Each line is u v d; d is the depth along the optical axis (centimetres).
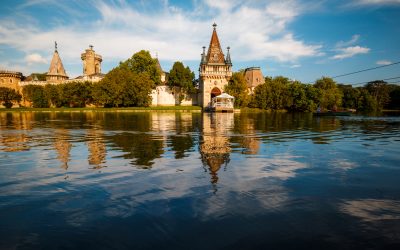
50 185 697
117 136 1727
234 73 8925
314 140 1541
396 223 483
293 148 1255
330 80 9225
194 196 610
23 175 794
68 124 2869
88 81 10269
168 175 782
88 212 528
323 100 8562
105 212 527
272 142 1452
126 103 9031
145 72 10075
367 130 2189
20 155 1093
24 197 611
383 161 977
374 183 712
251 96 9281
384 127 2509
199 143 1406
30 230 460
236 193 630
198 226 470
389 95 11025
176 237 434
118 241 424
